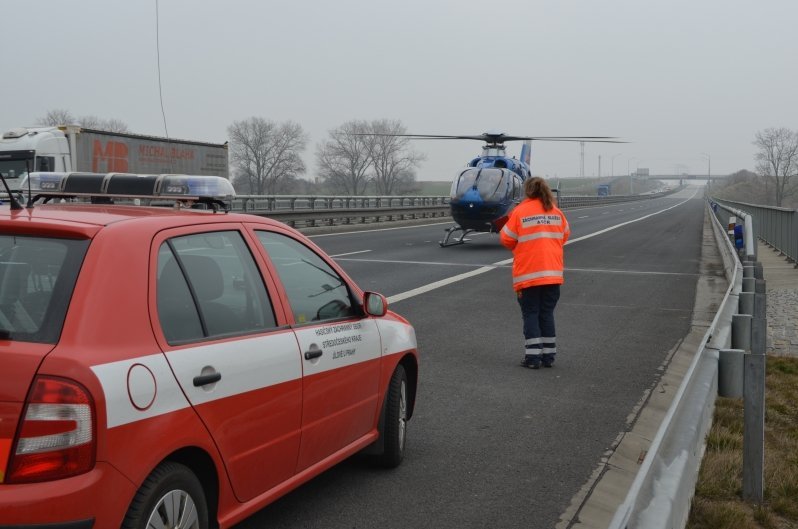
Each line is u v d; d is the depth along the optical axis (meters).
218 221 4.18
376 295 5.16
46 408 2.93
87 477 2.98
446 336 10.73
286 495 5.13
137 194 4.73
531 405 7.48
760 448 5.21
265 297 4.28
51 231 3.41
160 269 3.62
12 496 2.86
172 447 3.34
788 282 18.34
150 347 3.37
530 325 8.95
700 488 5.19
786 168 150.75
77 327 3.13
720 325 6.94
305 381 4.35
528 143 38.03
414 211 45.50
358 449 5.17
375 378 5.25
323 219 34.97
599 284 16.89
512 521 4.84
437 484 5.41
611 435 6.62
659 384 8.44
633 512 2.79
